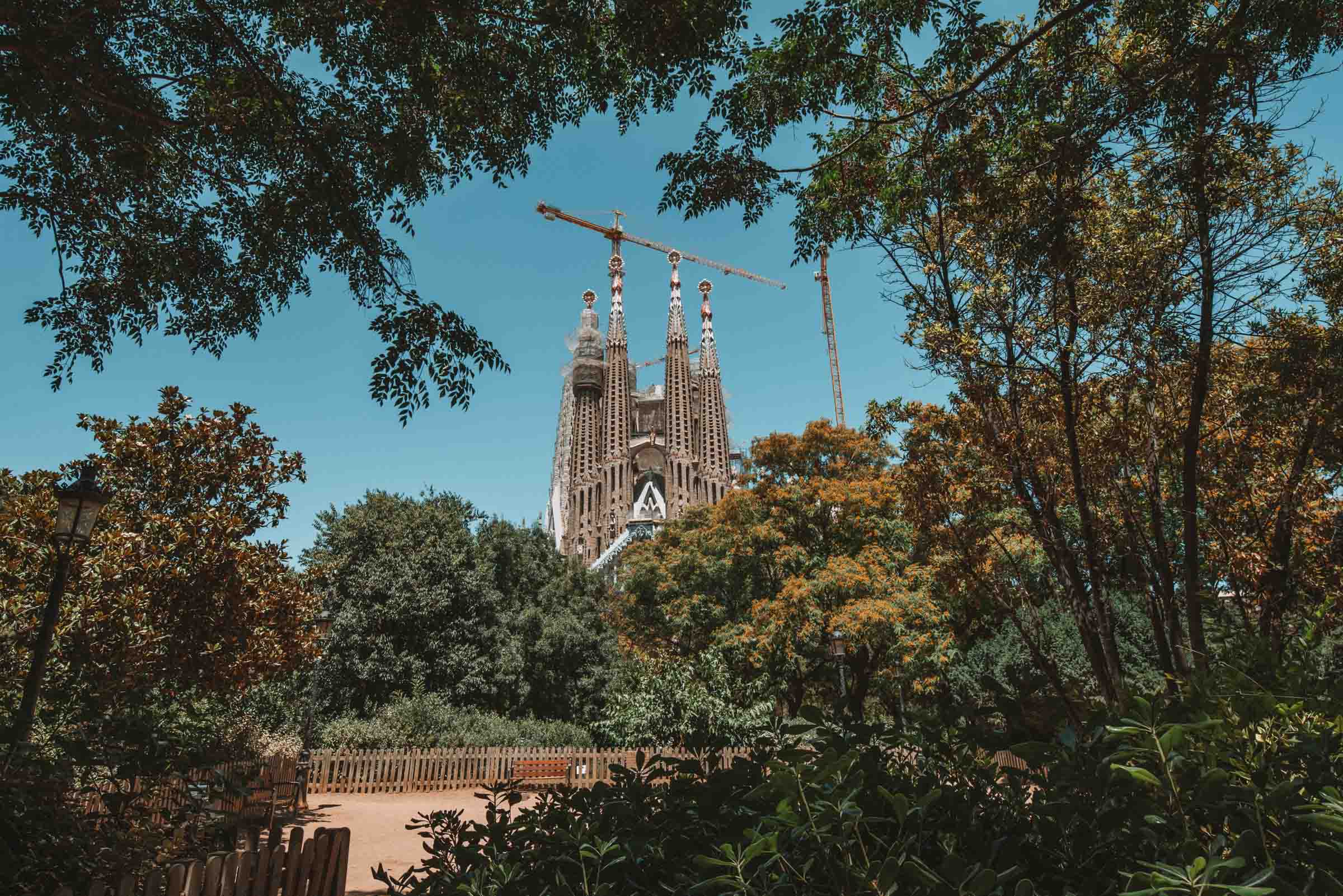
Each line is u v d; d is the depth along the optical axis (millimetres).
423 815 3332
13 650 8906
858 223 8500
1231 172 7066
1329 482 8516
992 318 7945
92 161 8344
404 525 29656
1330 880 1635
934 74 7215
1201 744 2180
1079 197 7301
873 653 25812
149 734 4758
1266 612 6723
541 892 2410
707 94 7539
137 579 11008
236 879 4594
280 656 13242
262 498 13141
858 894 1900
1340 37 6129
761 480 30297
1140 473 8156
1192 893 1566
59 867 4180
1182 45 6648
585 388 172250
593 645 33625
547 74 8297
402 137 8078
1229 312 7262
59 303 9141
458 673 28203
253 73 7965
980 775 2699
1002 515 9156
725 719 22156
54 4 6156
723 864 2008
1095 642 7164
